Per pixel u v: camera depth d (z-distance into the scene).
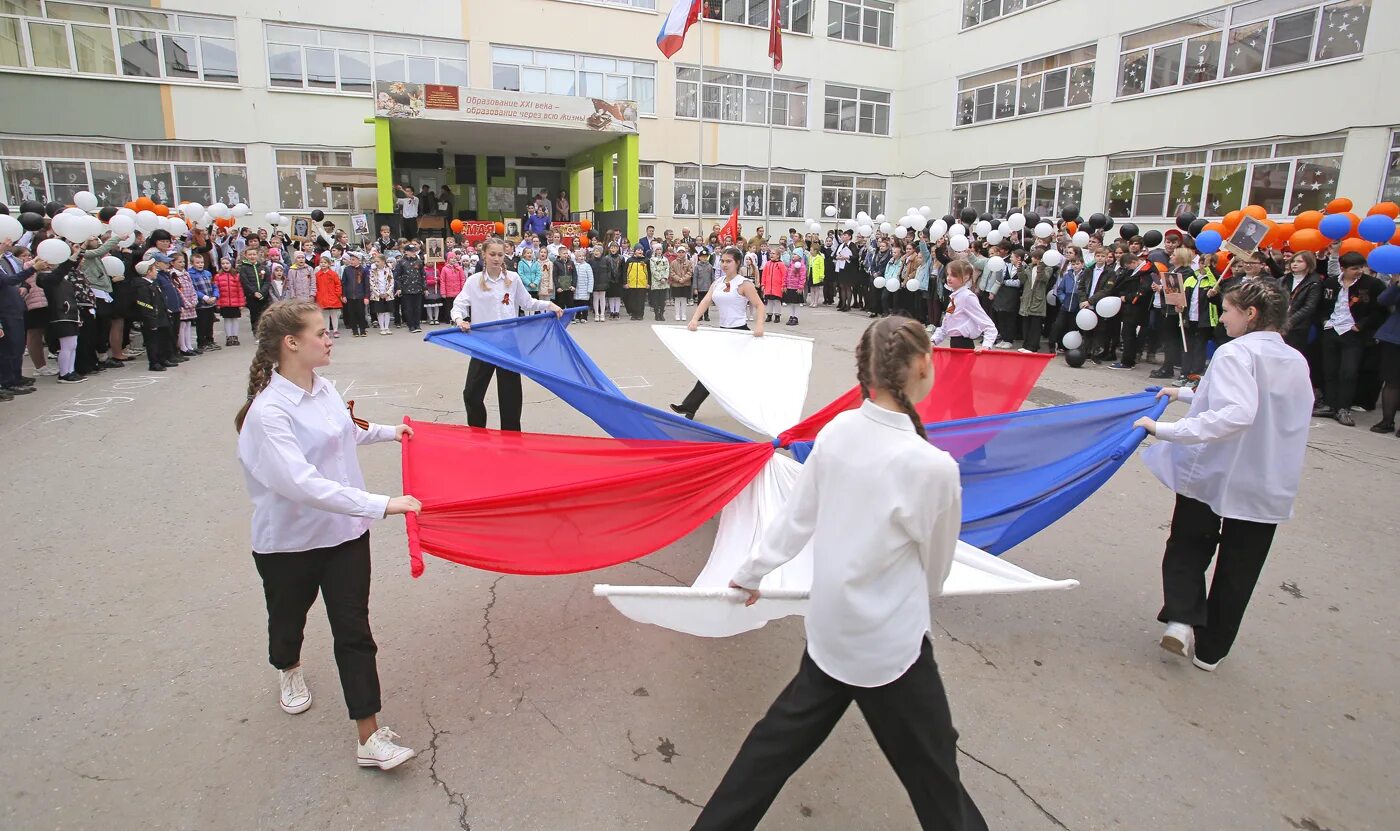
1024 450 4.04
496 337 5.73
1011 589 2.89
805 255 18.47
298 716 3.15
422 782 2.79
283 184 21.53
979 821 2.18
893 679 1.98
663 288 16.92
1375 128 15.55
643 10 24.67
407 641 3.74
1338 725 3.22
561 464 3.80
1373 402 8.81
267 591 2.90
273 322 2.61
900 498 1.91
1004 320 12.74
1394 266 7.32
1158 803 2.75
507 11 22.97
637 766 2.88
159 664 3.51
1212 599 3.50
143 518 5.25
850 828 2.60
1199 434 3.18
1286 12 16.92
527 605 4.12
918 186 28.53
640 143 25.48
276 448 2.51
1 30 18.61
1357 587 4.50
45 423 7.68
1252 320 3.30
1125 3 20.34
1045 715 3.25
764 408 5.16
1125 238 12.11
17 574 4.40
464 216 25.98
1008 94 24.44
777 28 20.03
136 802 2.66
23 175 19.31
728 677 3.47
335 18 21.23
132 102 19.84
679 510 3.65
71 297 9.51
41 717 3.12
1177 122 19.36
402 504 2.64
